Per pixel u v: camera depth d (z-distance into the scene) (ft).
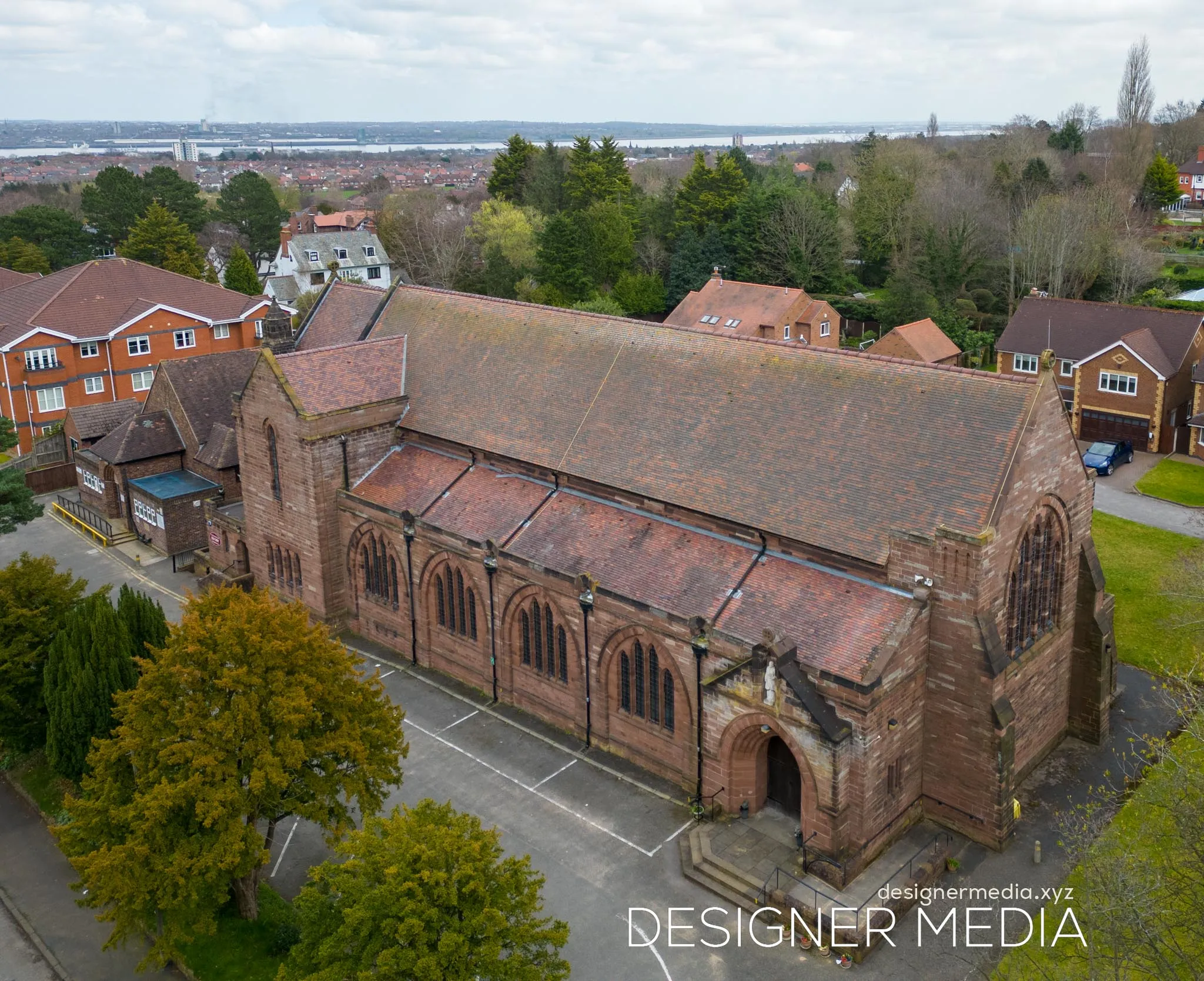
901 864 137.69
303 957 104.88
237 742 121.29
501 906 101.30
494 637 177.37
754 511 153.89
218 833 119.24
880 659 130.62
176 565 245.45
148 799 115.85
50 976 131.13
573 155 520.01
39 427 318.65
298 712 121.39
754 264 448.65
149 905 118.62
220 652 122.52
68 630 156.56
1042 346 322.96
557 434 182.60
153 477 261.03
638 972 123.54
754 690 136.36
